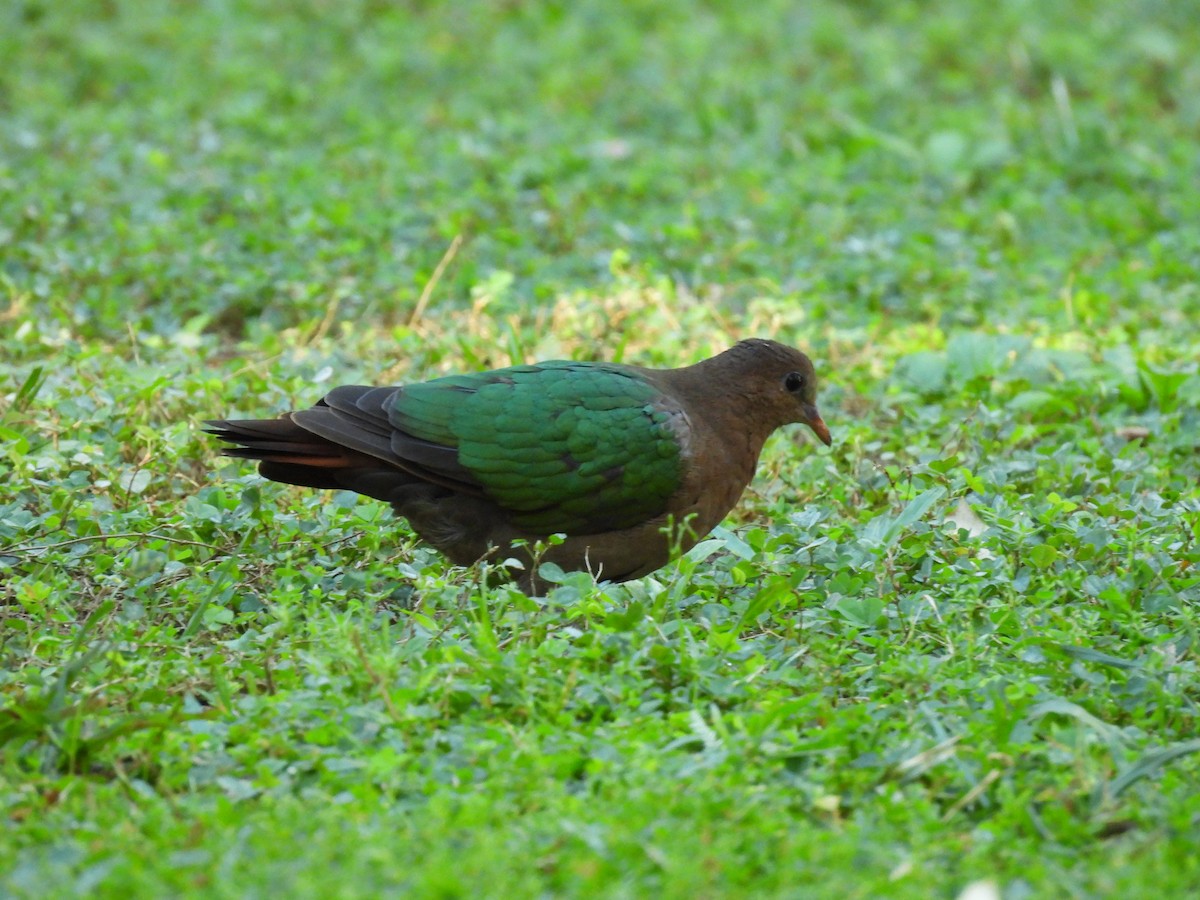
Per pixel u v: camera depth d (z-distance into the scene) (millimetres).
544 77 24156
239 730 8172
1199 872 7062
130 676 8773
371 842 7027
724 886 6871
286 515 11164
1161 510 11258
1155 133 22453
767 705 8367
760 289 16641
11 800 7551
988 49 25344
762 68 24625
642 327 15172
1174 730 8594
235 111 21875
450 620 9430
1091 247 18312
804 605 10008
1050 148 21516
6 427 11766
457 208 18375
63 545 10359
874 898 6781
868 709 8453
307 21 26062
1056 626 9570
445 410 10094
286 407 13109
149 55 24375
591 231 18312
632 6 26969
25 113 21922
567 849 7066
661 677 8828
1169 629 9758
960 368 14570
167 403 12930
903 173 20688
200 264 16516
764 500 12000
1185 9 27250
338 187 19094
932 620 9625
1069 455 12555
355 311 15898
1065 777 7812
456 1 26750
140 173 19484
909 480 11242
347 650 8656
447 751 8203
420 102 22984
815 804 7539
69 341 14266
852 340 15383
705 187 19891
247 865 6887
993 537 10586
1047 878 7004
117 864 6852
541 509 10133
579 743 8031
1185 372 14406
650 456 10125
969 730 8203
